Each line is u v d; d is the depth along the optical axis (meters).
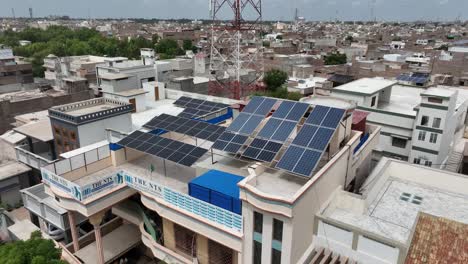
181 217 20.36
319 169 19.56
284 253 16.86
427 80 59.31
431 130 37.97
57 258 21.69
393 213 20.81
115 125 37.62
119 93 44.72
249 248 18.09
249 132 22.08
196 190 19.72
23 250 21.19
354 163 24.11
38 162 38.69
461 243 16.77
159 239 23.53
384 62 92.06
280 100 23.48
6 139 44.56
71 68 85.56
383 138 42.69
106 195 22.88
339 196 21.22
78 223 31.52
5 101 56.06
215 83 65.19
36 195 34.12
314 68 92.19
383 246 17.00
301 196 16.45
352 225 18.78
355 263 17.94
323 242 18.94
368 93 42.06
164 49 134.12
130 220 26.08
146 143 25.08
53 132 37.91
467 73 79.00
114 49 129.50
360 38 195.00
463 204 21.95
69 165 24.69
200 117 34.78
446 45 145.50
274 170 20.23
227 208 18.78
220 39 73.44
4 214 34.84
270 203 16.17
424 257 16.12
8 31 187.62
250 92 66.62
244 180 17.52
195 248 21.59
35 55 112.94
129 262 28.19
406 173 25.11
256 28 62.31
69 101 63.69
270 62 102.38
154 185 21.47
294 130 22.41
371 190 21.75
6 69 80.50
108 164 26.80
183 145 24.06
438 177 23.92
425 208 21.42
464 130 50.97
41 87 82.00
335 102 24.45
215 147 22.05
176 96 51.66
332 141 21.08
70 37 171.75
